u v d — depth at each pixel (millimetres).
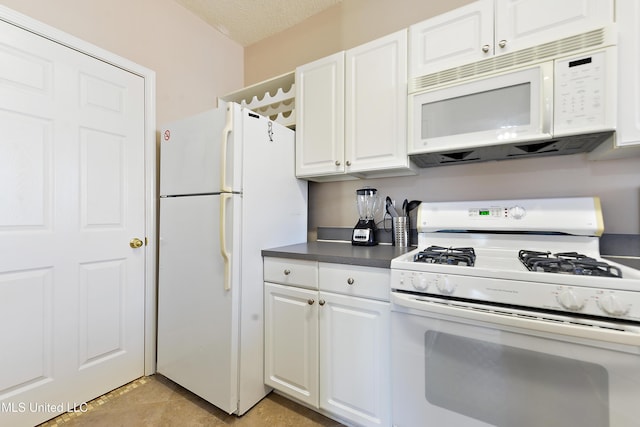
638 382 763
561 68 1076
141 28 1847
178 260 1624
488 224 1343
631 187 1246
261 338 1539
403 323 1086
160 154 1859
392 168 1502
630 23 1009
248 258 1466
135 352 1771
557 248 1238
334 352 1325
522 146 1259
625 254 1233
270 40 2451
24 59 1350
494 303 945
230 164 1395
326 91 1708
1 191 1288
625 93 1010
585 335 777
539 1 1139
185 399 1581
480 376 957
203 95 2248
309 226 2127
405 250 1526
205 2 2062
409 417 1083
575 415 829
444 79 1302
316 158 1740
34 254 1378
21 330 1340
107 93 1649
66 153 1485
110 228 1660
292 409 1484
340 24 2068
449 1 1672
